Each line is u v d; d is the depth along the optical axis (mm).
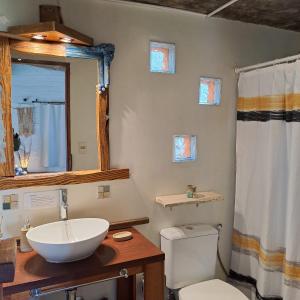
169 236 2045
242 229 2305
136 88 2018
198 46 2189
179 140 2195
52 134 1832
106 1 1895
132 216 2066
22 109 1750
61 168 1866
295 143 1832
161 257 1619
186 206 2242
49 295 1872
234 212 2375
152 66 2064
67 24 1813
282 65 1943
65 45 1783
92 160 1935
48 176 1803
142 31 2004
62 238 1716
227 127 2352
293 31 2543
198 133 2248
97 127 1920
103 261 1533
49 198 1818
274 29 2459
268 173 2021
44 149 1819
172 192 2189
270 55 2463
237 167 2326
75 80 1854
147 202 2109
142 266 1608
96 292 2002
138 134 2051
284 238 2004
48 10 1713
